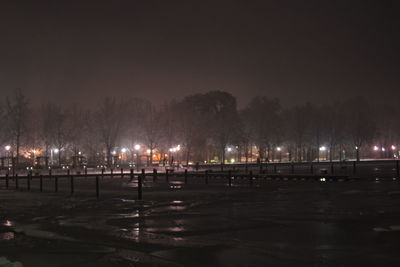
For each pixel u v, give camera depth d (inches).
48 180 2162.9
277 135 4404.5
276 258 424.5
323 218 669.9
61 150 3993.6
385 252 438.9
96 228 629.0
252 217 703.7
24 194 1283.2
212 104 4165.8
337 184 1448.1
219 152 4704.7
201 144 3996.1
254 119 4463.6
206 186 1505.9
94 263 425.7
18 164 3198.8
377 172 2197.3
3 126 3444.9
